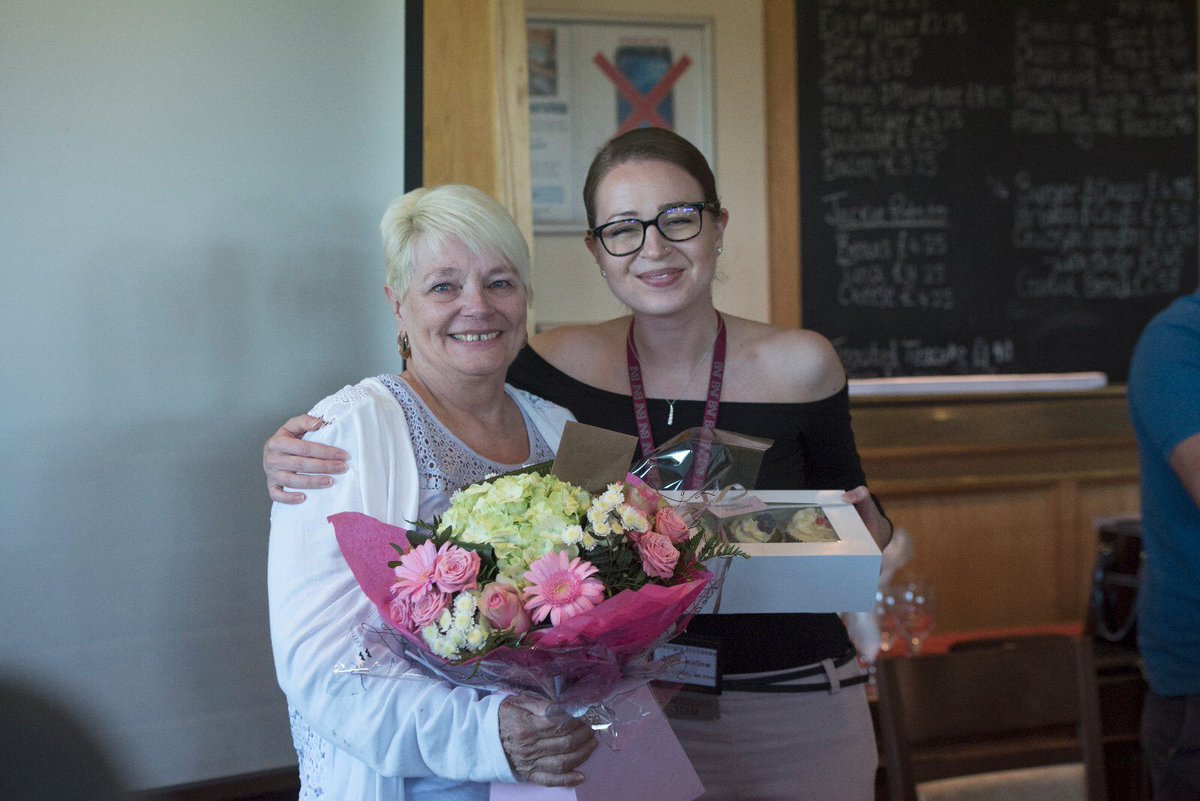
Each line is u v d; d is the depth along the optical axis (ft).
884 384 12.35
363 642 3.72
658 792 3.97
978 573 12.95
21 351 6.09
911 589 7.58
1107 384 13.33
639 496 3.77
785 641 4.97
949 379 12.54
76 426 6.21
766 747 4.93
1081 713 5.49
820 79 12.23
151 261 6.30
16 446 6.11
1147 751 5.88
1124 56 13.12
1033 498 13.10
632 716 3.86
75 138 6.13
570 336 5.51
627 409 5.29
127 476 6.31
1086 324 13.23
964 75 12.62
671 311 5.00
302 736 4.17
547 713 3.47
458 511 3.60
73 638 6.23
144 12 6.22
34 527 6.16
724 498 4.28
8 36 5.99
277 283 6.53
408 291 4.39
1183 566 5.57
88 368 6.22
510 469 4.45
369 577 3.59
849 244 12.42
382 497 4.01
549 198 11.64
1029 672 5.52
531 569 3.35
